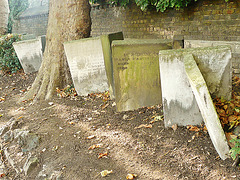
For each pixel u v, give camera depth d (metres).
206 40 6.59
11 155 4.39
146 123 4.32
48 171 3.70
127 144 3.84
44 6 16.58
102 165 3.51
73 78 6.04
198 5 6.57
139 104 4.88
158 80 4.68
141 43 4.45
